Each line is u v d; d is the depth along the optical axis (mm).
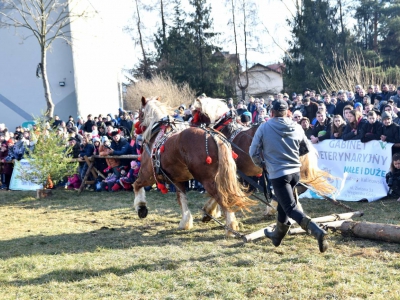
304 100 11828
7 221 8797
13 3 20188
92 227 7875
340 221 6145
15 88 22875
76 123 19719
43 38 19812
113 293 4473
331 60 30344
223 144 6035
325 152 9539
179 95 26344
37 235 7363
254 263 5113
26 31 22516
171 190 11234
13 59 22766
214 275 4770
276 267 4898
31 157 11898
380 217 7273
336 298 4012
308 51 30328
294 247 5680
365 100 11086
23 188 13609
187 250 5887
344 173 9102
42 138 11648
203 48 35094
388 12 34781
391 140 8633
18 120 22953
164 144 6723
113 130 12578
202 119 7605
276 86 41531
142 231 7348
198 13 35156
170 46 34906
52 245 6641
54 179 11766
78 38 22781
